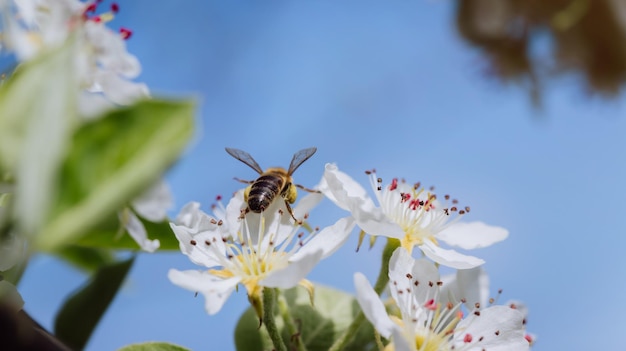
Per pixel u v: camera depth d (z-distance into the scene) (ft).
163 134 0.60
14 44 0.66
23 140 0.57
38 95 0.59
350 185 0.80
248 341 0.80
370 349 0.80
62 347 0.64
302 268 0.72
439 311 0.77
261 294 0.75
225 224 0.79
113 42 0.69
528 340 0.80
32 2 0.68
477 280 0.79
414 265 0.76
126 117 0.60
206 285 0.74
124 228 0.68
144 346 0.73
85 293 0.73
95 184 0.59
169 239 0.75
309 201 0.80
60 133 0.57
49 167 0.55
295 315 0.82
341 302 0.83
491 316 0.77
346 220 0.77
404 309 0.76
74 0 0.68
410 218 0.83
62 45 0.60
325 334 0.81
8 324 0.63
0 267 0.63
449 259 0.78
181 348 0.73
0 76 0.65
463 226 0.84
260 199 0.79
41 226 0.54
